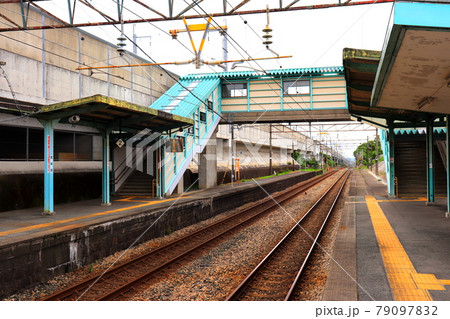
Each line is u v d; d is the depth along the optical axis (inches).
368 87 458.0
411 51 235.1
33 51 530.0
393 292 233.1
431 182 608.4
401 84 313.7
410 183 762.8
